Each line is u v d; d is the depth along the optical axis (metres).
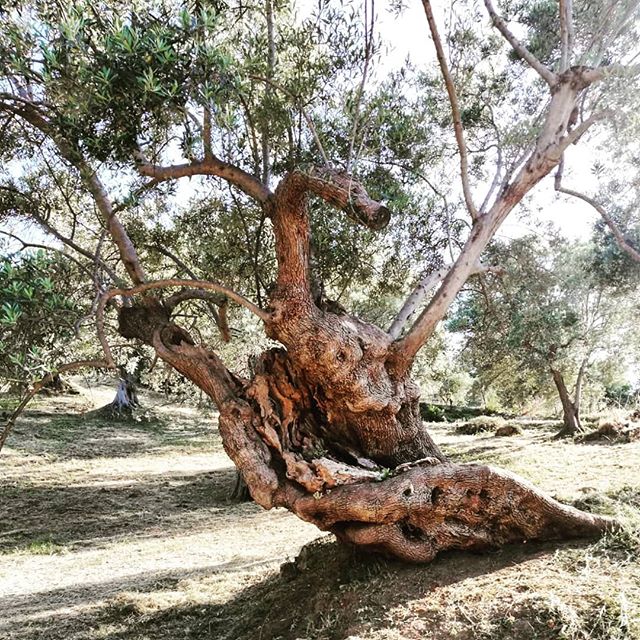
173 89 4.56
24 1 5.71
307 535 10.60
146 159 5.49
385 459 6.07
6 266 5.00
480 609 4.64
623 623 4.11
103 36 4.90
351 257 7.32
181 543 11.35
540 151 5.54
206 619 6.58
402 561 5.60
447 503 5.48
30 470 18.11
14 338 5.13
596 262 11.85
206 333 10.97
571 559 5.14
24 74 4.81
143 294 6.56
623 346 15.99
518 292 10.53
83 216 9.19
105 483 17.20
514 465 11.63
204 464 20.20
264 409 5.77
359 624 4.88
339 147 6.82
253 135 6.50
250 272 8.37
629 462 10.01
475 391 21.30
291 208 5.34
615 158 7.28
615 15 6.22
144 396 30.78
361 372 5.67
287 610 5.97
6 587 9.27
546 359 14.12
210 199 8.41
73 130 4.94
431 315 5.73
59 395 28.39
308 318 5.53
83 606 7.55
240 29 6.91
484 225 5.69
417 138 7.15
